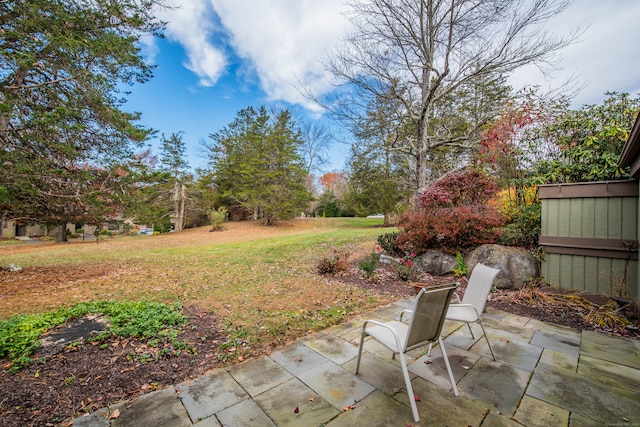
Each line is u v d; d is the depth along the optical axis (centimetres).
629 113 486
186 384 232
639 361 262
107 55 604
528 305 421
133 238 1706
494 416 191
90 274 675
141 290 528
